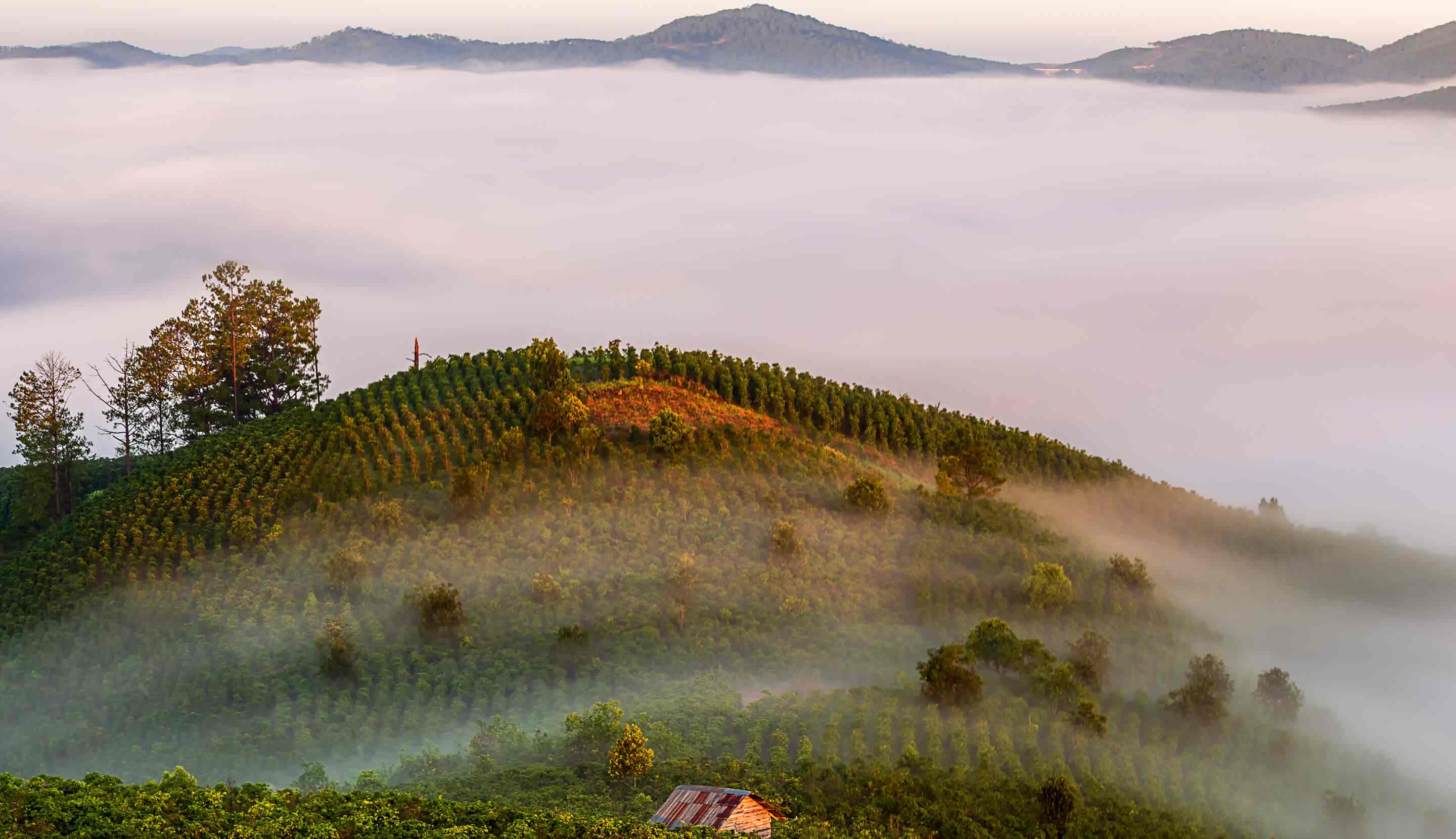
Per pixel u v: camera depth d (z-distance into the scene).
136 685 96.88
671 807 71.06
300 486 123.94
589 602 104.12
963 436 149.25
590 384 144.38
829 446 145.12
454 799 74.75
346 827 67.25
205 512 121.56
